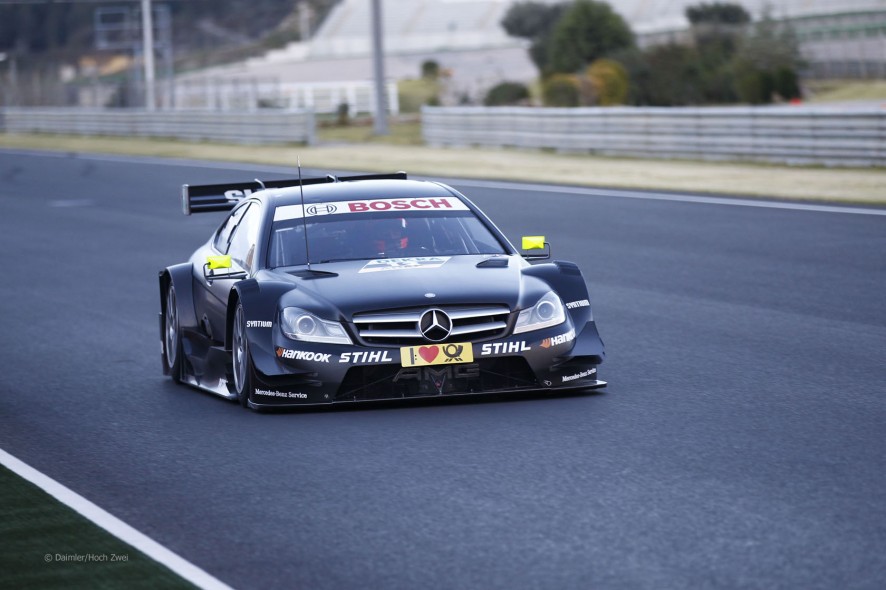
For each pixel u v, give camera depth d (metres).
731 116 93.06
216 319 31.31
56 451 25.56
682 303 43.41
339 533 18.94
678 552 17.41
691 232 62.38
